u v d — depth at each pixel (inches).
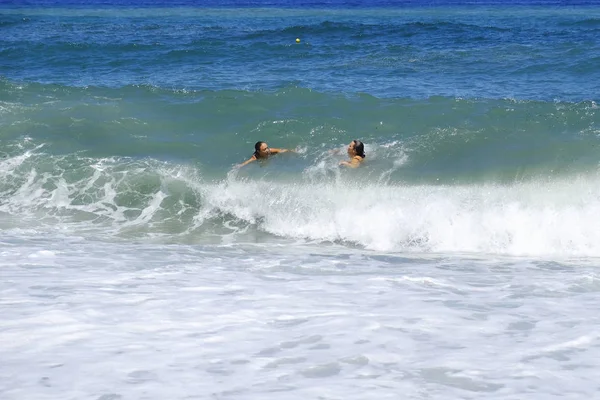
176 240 1492.4
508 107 2153.1
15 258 1186.6
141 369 641.6
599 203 1544.0
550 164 1759.4
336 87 2605.8
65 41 3868.1
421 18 6043.3
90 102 2308.1
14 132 2059.5
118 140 2021.4
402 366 652.7
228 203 1702.8
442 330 769.6
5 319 794.2
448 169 1770.4
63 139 2015.3
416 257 1349.7
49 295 909.2
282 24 5270.7
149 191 1758.1
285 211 1638.8
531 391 591.2
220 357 676.7
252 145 1985.7
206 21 5674.2
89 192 1758.1
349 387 600.4
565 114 2082.9
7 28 4840.1
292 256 1320.1
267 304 884.0
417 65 3063.5
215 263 1208.2
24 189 1772.9
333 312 844.6
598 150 1828.2
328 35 4101.9
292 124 2096.5
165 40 3929.6
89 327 768.3
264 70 3024.1
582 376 625.6
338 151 1918.1
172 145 1995.6
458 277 1102.4
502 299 927.0
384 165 1809.8
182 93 2378.2
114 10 7455.7
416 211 1568.7
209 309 854.5
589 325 790.5
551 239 1462.8
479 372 636.1
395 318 818.8
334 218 1590.8
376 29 4333.2
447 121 2082.9
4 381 608.4
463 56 3248.0
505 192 1616.6
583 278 1077.1
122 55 3415.4
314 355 683.4
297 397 578.2
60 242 1392.7
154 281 1018.7
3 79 2598.4
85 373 628.7
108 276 1048.8
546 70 2861.7
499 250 1451.8
